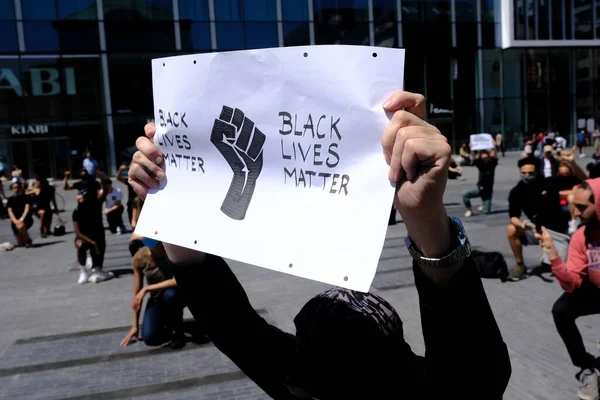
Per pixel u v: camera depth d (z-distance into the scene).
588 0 34.34
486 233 10.27
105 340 5.70
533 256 8.25
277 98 1.28
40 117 26.50
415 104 1.08
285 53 1.25
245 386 4.52
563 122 35.72
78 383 4.69
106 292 7.65
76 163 27.08
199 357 5.14
